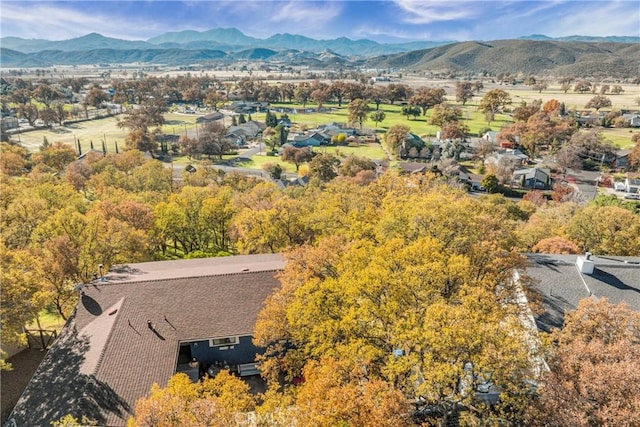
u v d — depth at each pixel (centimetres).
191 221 5509
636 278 3044
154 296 3008
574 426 1586
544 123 14550
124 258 4131
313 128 18750
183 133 18012
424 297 2320
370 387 1753
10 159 10394
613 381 1686
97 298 3005
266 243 4466
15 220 4728
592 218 4469
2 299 2836
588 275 3077
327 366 1967
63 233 4091
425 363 1922
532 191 10256
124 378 2361
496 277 2692
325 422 1659
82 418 2069
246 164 13562
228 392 1984
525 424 1847
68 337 2753
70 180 8625
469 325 1886
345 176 10050
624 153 12350
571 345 1988
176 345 2727
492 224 3164
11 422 2255
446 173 10988
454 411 2223
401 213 3297
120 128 18588
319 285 2562
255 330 2616
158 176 8362
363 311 2283
